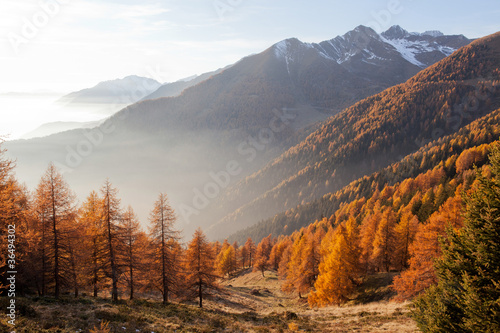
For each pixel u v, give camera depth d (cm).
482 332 1126
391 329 2250
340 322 2794
